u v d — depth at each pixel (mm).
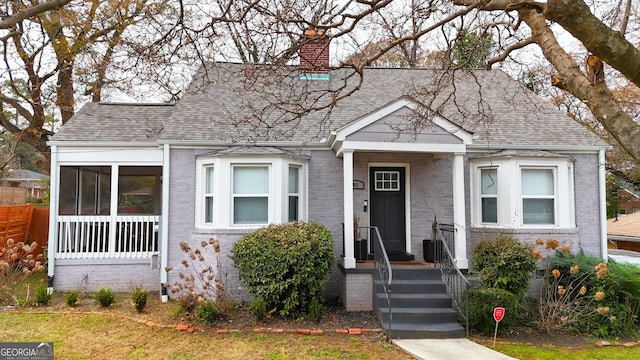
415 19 6055
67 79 14992
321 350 6531
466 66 7027
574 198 10297
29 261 9461
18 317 7871
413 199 10570
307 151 10289
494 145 10195
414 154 10680
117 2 8281
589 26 3109
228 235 9109
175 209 9898
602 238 10180
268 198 9391
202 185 9828
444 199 10609
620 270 8352
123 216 10516
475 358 6168
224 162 9391
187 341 6855
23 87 14422
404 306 7992
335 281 9766
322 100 11617
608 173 20766
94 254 10305
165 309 8695
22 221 12656
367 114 8922
